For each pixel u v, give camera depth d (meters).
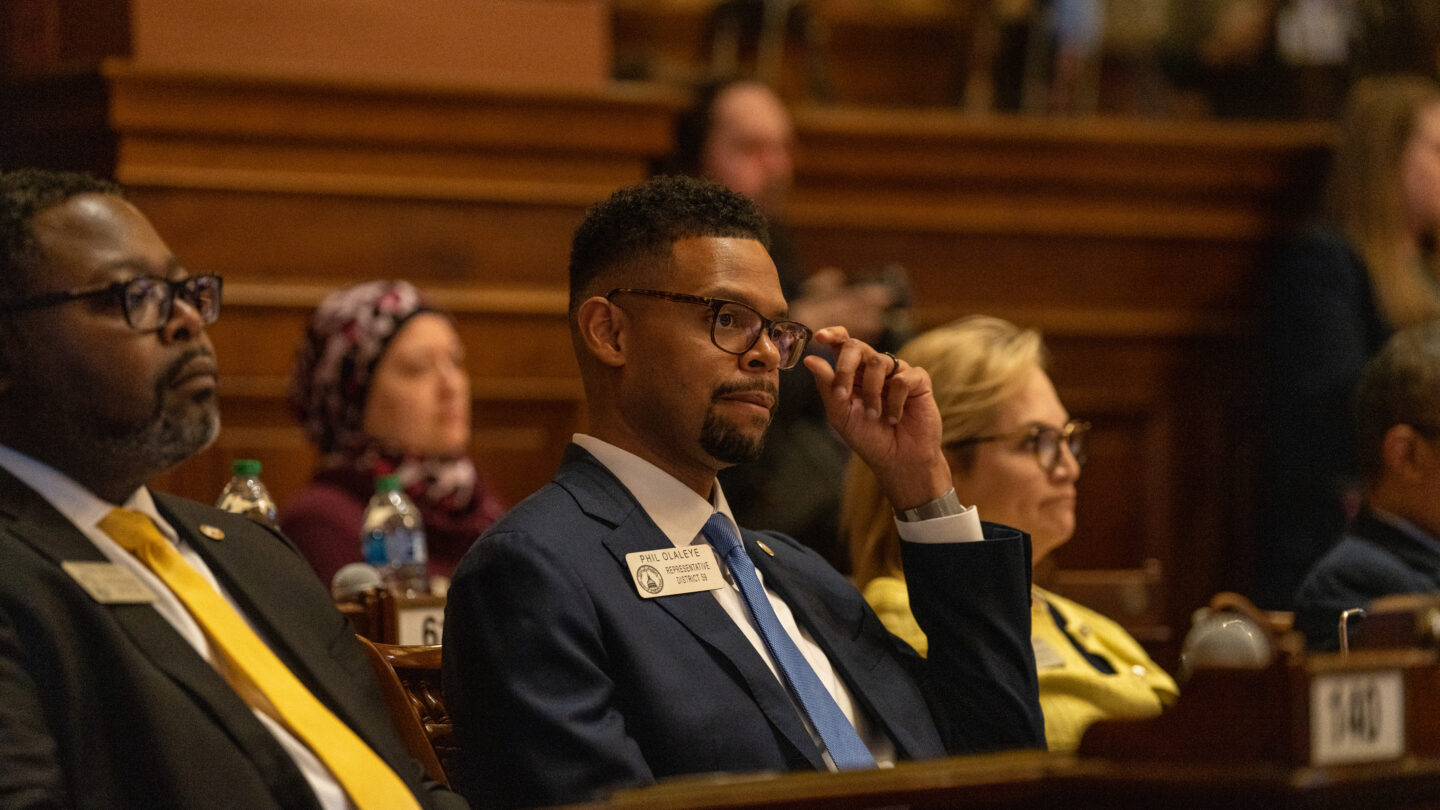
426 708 8.05
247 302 14.75
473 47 15.92
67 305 7.07
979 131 18.34
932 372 10.37
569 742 6.90
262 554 7.84
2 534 6.67
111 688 6.54
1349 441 16.58
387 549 11.67
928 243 18.41
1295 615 10.07
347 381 12.89
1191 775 5.19
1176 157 18.94
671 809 5.28
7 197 7.22
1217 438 19.05
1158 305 19.02
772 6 20.27
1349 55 21.03
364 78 15.17
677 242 7.94
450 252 15.59
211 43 14.94
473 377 15.59
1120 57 22.48
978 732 8.25
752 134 16.16
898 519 8.66
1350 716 5.25
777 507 13.66
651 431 7.92
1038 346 10.43
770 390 7.94
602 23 16.52
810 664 7.93
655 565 7.59
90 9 14.88
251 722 6.75
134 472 7.27
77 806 6.34
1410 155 16.84
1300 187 19.30
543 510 7.64
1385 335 16.67
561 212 16.02
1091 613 10.95
